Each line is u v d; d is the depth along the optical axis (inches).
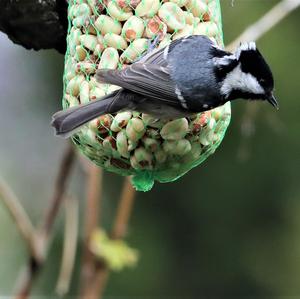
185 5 300.0
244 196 593.3
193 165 315.0
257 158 582.6
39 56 594.6
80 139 305.9
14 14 317.7
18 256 566.9
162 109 283.1
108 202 583.5
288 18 563.8
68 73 309.0
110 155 304.7
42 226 374.9
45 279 555.2
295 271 597.9
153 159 301.3
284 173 585.9
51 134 602.5
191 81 278.2
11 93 597.0
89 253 384.8
